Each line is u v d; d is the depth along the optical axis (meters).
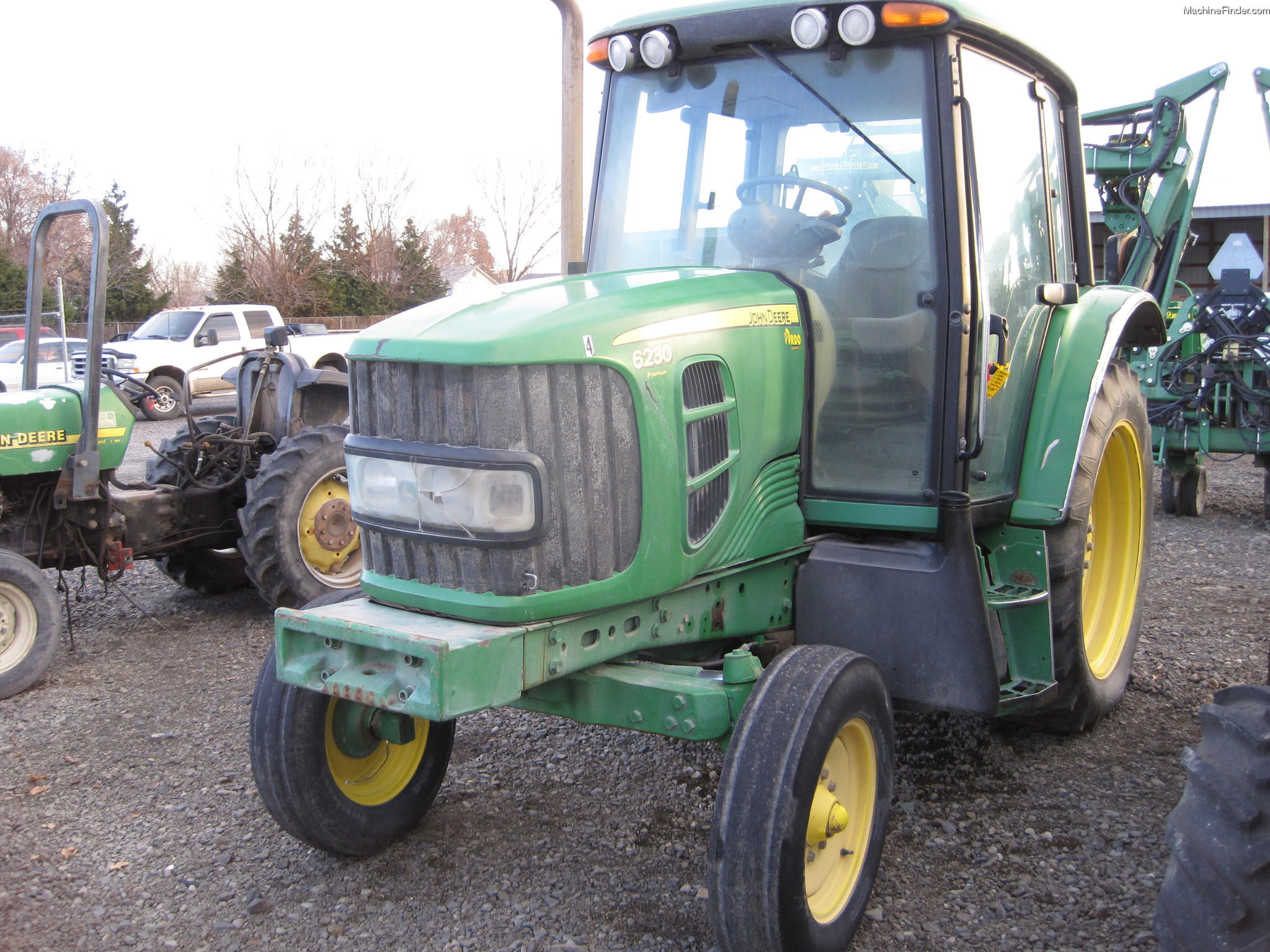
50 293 33.72
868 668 2.64
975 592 2.86
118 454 5.18
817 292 3.12
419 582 2.57
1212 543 6.57
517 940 2.68
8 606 4.51
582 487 2.47
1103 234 12.90
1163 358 7.26
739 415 2.82
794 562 3.16
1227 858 1.96
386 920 2.79
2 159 42.03
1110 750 3.70
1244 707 2.23
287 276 37.69
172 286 49.00
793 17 2.98
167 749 3.94
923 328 2.96
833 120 3.07
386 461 2.58
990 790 3.43
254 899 2.88
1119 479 4.13
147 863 3.10
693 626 2.85
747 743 2.41
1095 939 2.62
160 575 6.80
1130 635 4.12
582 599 2.48
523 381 2.39
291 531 5.18
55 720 4.23
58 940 2.71
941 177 2.92
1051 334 3.62
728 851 2.34
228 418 6.23
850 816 2.65
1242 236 7.41
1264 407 6.90
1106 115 7.52
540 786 3.55
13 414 4.76
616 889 2.92
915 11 2.83
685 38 3.20
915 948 2.61
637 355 2.52
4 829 3.31
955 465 2.94
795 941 2.35
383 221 40.81
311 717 2.88
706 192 3.29
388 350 2.53
